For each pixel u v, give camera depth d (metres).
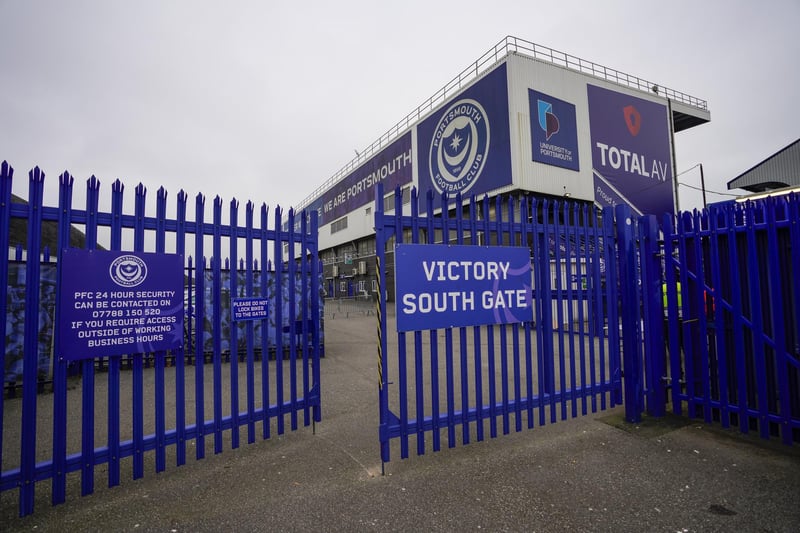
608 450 3.81
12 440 4.52
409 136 28.50
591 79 23.59
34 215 2.79
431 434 4.38
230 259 3.75
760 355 4.10
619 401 4.88
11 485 2.77
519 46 21.58
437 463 3.60
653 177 25.64
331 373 7.98
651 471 3.38
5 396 6.55
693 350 4.73
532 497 3.01
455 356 9.90
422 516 2.79
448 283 3.79
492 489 3.13
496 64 21.38
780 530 2.56
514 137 20.27
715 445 3.90
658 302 4.81
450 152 24.41
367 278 38.34
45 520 2.78
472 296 3.93
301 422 4.86
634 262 4.64
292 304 4.37
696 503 2.89
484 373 7.90
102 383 7.15
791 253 3.98
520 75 20.81
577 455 3.71
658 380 4.74
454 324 3.82
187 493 3.12
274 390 6.73
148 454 3.88
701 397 4.61
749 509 2.80
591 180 22.75
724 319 4.45
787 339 4.03
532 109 20.94
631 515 2.76
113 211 3.08
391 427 3.56
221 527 2.68
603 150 23.52
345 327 17.41
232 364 3.82
